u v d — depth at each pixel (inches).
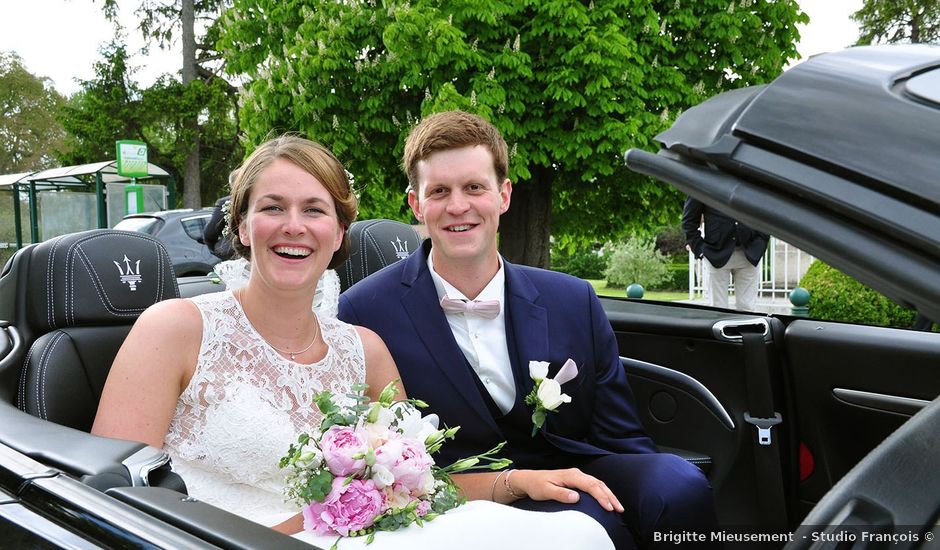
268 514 71.6
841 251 26.5
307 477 57.2
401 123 286.5
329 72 288.2
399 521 56.9
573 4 265.7
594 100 271.1
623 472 77.2
